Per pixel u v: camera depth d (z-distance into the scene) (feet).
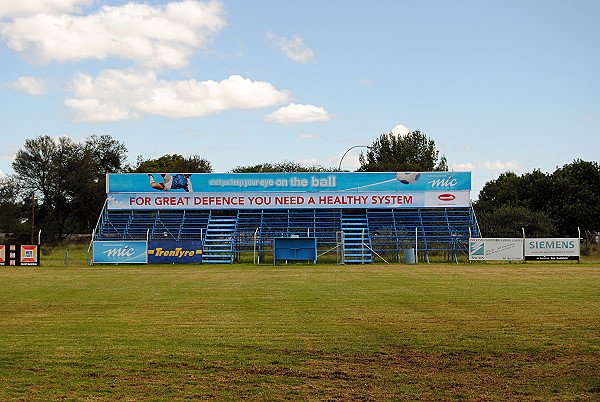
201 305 65.31
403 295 72.79
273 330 50.55
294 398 33.24
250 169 297.74
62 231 259.19
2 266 128.36
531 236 179.42
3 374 37.58
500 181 287.89
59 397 33.27
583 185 226.58
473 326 52.01
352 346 44.70
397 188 157.79
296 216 160.04
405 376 37.35
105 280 95.50
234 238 148.56
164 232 155.02
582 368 39.04
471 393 34.17
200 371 38.32
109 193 158.51
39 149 245.24
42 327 52.42
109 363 40.04
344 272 109.70
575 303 65.31
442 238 152.76
